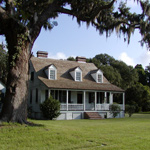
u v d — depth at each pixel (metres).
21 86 11.39
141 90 47.91
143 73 69.56
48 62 29.52
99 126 14.02
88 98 28.86
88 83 28.55
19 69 11.39
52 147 7.90
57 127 11.73
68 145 8.22
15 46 11.28
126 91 49.78
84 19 14.52
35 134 9.53
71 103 27.41
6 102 11.16
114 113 27.70
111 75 46.69
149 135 10.67
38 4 13.78
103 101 29.64
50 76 26.42
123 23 15.36
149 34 14.34
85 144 8.39
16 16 11.76
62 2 13.59
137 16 15.10
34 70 27.56
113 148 7.84
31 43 12.05
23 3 12.88
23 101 11.45
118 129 12.57
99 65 50.66
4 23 11.17
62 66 29.91
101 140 9.11
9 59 11.50
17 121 11.07
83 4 13.98
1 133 9.39
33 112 26.47
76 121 19.95
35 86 27.12
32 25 12.23
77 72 28.48
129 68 56.09
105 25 15.71
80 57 33.53
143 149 7.79
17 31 11.18
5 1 11.55
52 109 22.47
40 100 25.34
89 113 26.06
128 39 15.29
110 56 62.16
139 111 44.38
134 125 15.17
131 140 9.25
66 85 25.34
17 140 8.63
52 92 26.14
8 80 11.36
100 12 15.14
